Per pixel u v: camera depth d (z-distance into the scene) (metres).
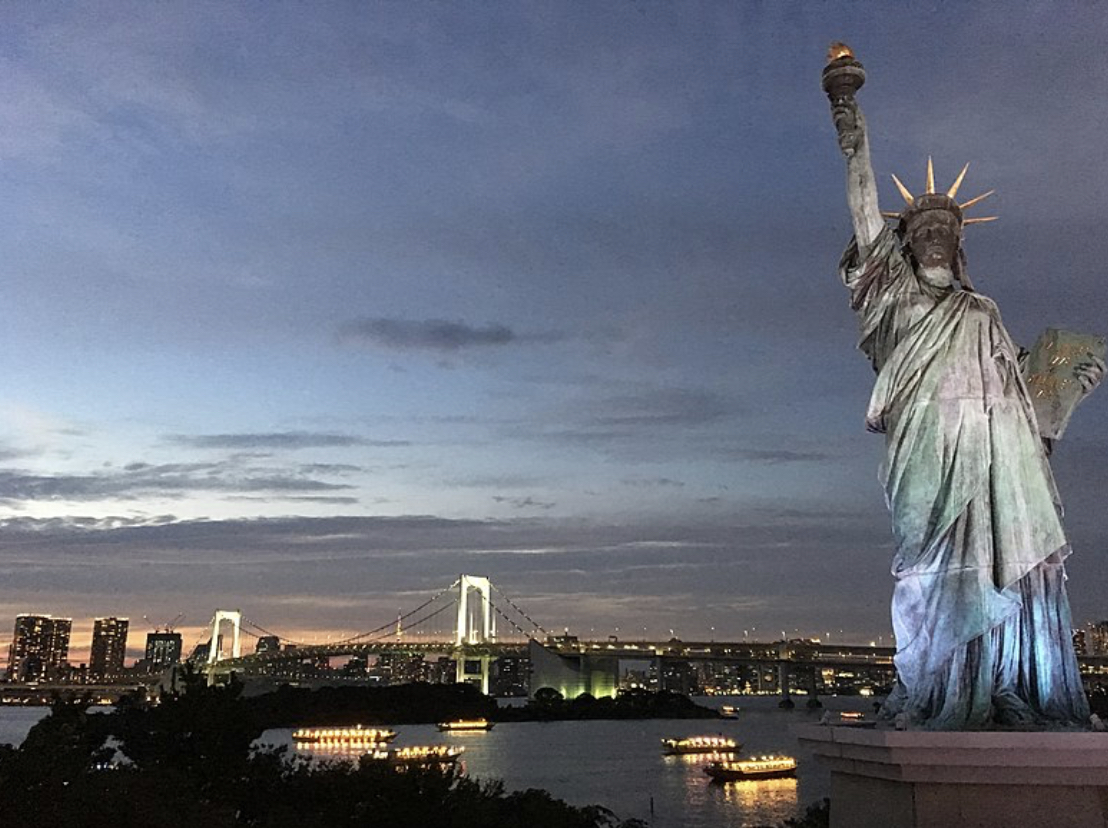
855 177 16.72
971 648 14.66
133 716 55.59
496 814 41.34
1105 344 16.78
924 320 15.98
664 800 105.56
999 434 15.33
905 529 15.52
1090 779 12.25
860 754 13.64
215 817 28.14
